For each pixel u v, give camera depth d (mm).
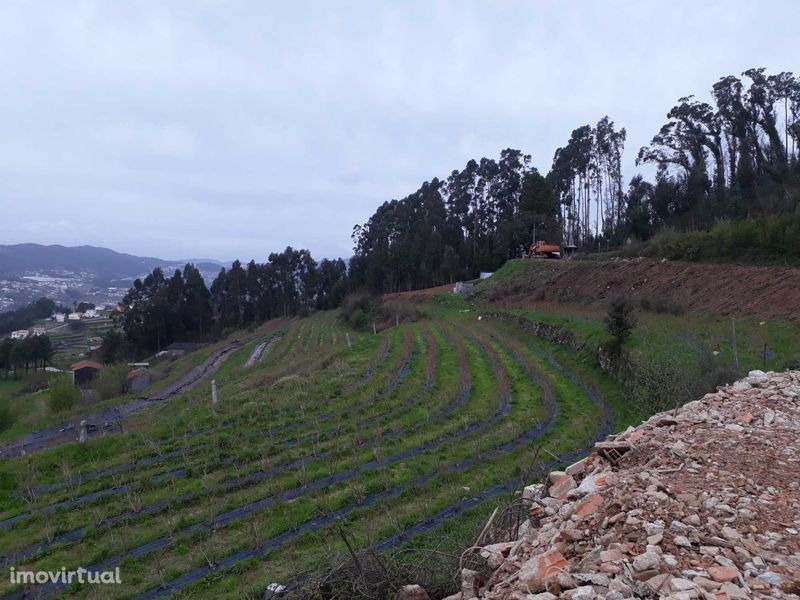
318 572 6691
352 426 15445
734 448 6180
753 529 4383
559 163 71625
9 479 12109
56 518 10562
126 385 40375
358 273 77500
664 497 4848
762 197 35594
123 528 10086
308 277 82875
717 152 50031
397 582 5727
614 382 18297
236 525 10109
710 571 3764
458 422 15719
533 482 10266
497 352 26062
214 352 54312
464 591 4711
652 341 18500
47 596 8242
